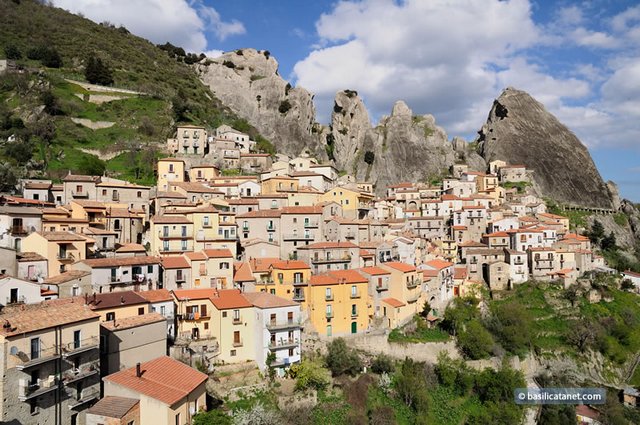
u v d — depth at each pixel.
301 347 73.00
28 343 42.66
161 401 44.97
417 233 140.38
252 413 55.06
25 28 197.38
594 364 98.25
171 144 146.38
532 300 111.31
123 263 69.00
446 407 74.44
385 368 73.62
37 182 99.75
